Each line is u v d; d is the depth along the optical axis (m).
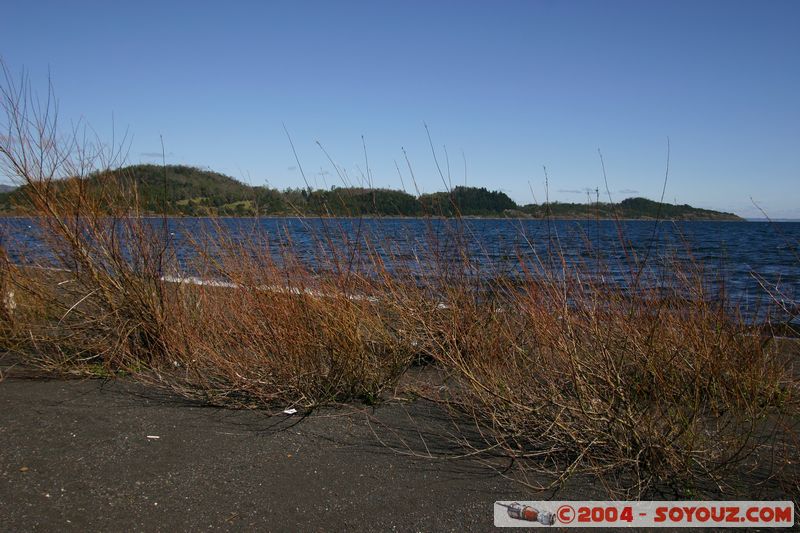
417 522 2.99
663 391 4.02
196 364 4.97
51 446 3.72
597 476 3.54
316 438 4.02
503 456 3.81
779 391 4.53
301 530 2.88
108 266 5.57
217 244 5.50
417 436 4.11
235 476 3.41
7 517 2.87
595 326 4.23
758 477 3.53
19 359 5.70
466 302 5.24
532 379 4.41
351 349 4.82
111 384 5.07
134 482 3.29
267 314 4.92
